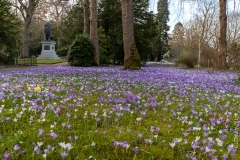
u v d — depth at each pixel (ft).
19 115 10.66
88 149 7.70
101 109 13.38
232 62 76.84
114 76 34.06
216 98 18.15
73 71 42.80
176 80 31.17
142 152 7.61
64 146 6.84
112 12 77.97
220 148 8.27
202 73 48.24
